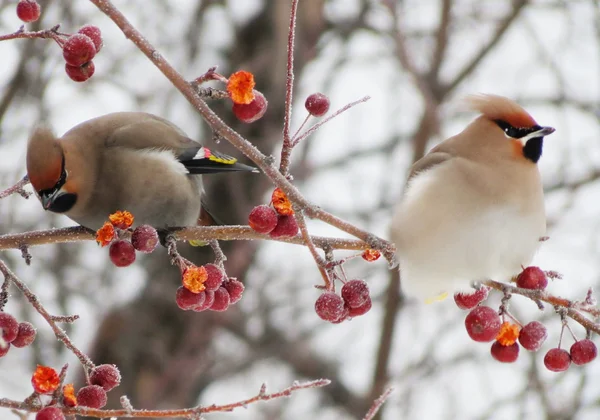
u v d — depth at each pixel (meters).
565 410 12.92
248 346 15.07
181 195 8.12
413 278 7.68
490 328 6.56
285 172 6.05
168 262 13.50
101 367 6.13
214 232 6.78
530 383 13.02
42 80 12.40
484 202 7.35
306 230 6.16
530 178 7.46
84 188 7.73
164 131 8.27
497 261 7.40
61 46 6.07
